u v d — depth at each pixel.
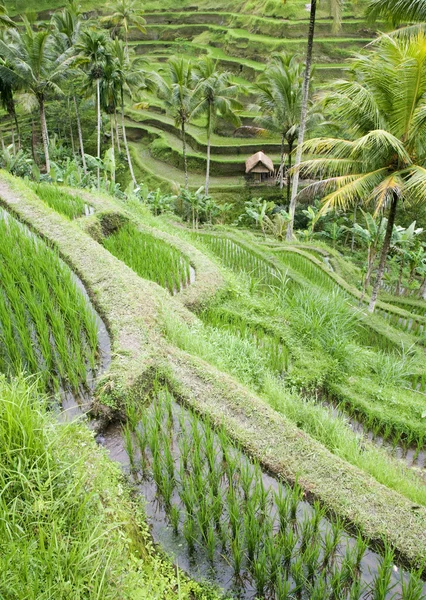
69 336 5.62
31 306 5.55
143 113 38.38
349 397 6.64
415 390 7.63
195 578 3.46
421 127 9.57
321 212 10.23
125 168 32.81
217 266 9.95
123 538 3.10
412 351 9.59
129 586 2.77
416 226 23.28
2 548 2.54
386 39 9.72
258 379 6.30
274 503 4.05
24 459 2.92
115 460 4.34
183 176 31.00
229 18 43.44
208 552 3.59
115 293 6.56
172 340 6.17
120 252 9.29
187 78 25.28
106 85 26.47
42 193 10.64
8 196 9.23
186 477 4.12
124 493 3.88
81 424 4.41
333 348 7.34
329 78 33.94
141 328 5.90
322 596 3.27
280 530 3.71
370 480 4.32
